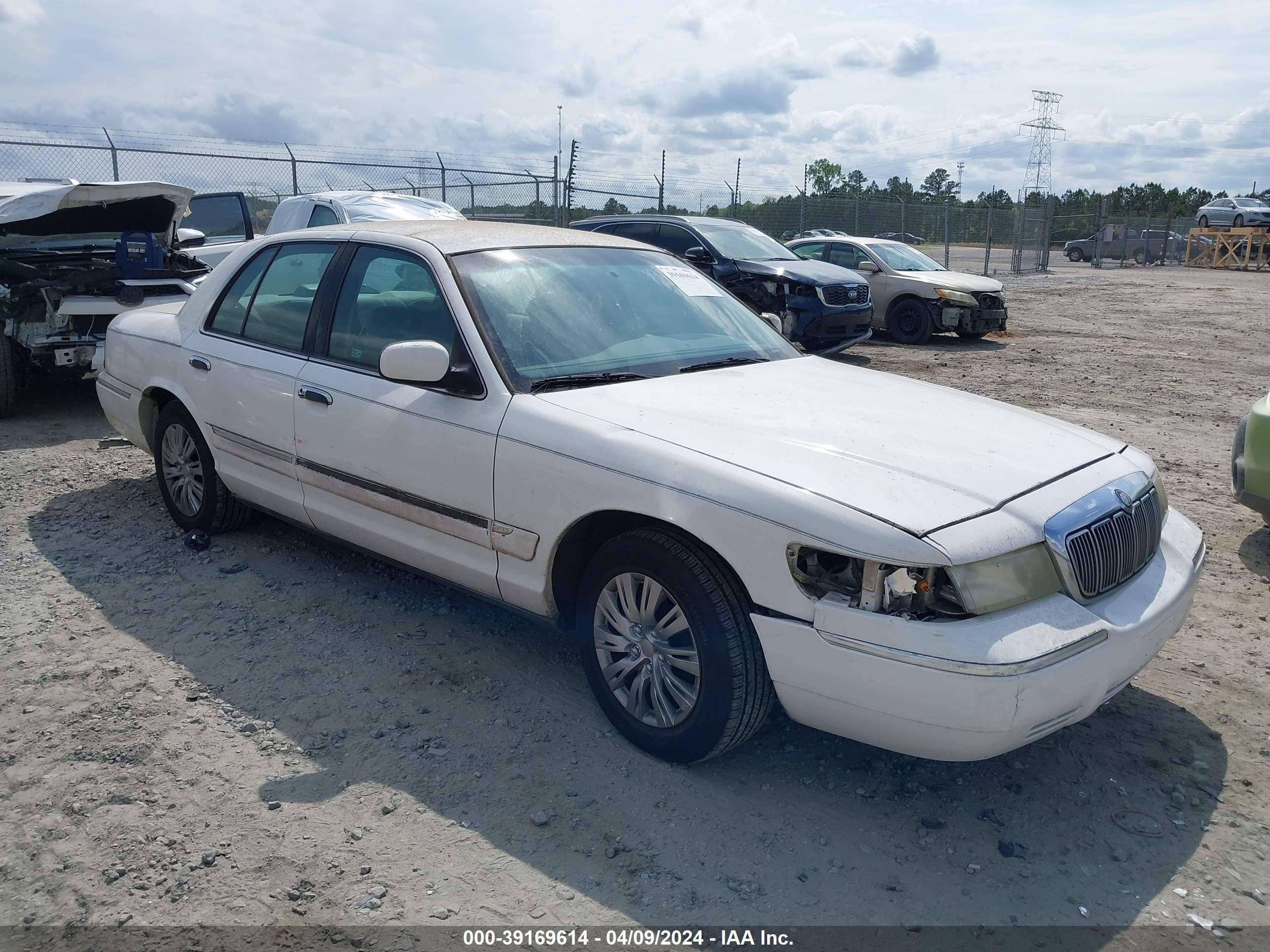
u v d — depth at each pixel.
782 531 2.88
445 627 4.35
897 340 14.81
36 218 8.26
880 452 3.18
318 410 4.21
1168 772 3.37
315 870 2.80
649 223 12.73
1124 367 12.26
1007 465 3.18
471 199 19.36
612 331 4.09
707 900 2.72
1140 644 3.01
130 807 3.07
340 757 3.36
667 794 3.18
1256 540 5.66
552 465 3.39
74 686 3.79
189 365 4.98
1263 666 4.12
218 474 4.95
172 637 4.21
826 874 2.83
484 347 3.72
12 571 4.91
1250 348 14.25
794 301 11.48
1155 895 2.78
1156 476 3.61
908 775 3.33
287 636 4.23
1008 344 14.69
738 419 3.41
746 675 3.04
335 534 4.41
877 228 29.20
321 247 4.57
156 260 8.56
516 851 2.90
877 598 2.76
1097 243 38.38
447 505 3.76
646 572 3.22
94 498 6.13
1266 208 38.16
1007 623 2.75
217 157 15.42
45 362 8.45
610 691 3.46
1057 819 3.11
